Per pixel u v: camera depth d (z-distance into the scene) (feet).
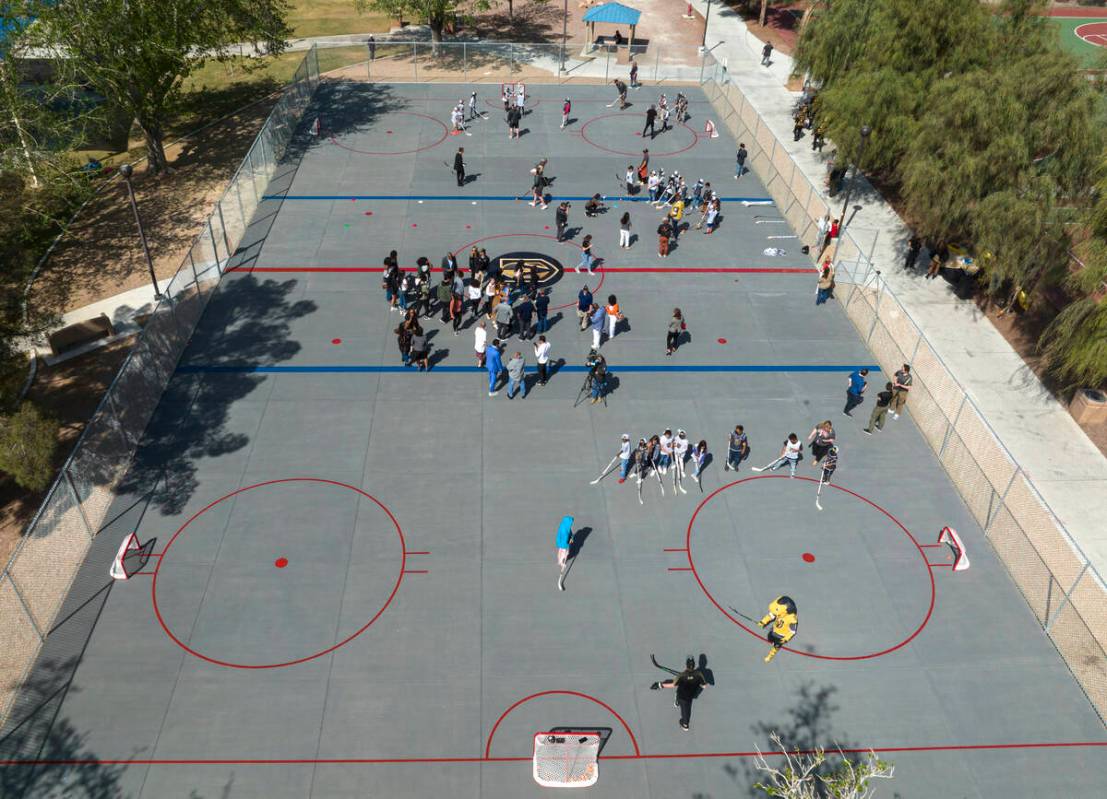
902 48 120.47
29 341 80.23
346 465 77.10
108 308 106.63
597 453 79.87
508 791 52.70
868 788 53.83
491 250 111.75
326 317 97.66
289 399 84.89
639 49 198.18
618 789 53.11
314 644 61.11
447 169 133.59
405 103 158.51
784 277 109.50
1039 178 97.55
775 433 83.25
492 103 159.84
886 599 66.69
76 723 55.31
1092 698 59.82
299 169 131.95
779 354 94.84
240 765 53.42
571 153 141.18
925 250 126.11
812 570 68.90
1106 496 84.33
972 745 56.70
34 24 121.08
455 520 71.87
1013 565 68.54
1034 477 86.43
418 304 96.07
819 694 59.52
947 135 105.40
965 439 80.43
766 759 55.36
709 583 67.41
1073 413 94.89
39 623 60.44
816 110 144.97
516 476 76.79
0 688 56.90
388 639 61.72
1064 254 96.58
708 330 98.22
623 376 90.33
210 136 157.07
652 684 59.62
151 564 66.49
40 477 63.72
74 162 135.64
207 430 80.43
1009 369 102.32
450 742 55.26
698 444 79.00
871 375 92.27
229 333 94.32
